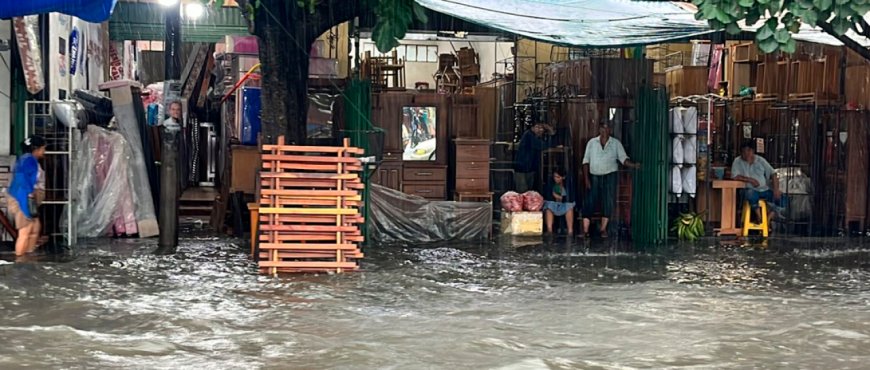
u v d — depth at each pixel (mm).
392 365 7730
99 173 16344
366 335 8828
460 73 21938
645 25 14172
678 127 16922
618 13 14023
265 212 12594
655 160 16578
